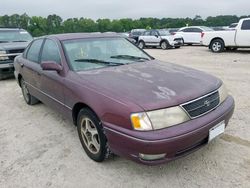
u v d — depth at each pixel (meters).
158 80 3.02
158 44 18.30
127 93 2.70
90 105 2.89
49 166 3.14
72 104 3.33
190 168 2.94
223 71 8.18
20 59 5.30
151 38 18.72
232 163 2.97
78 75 3.33
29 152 3.49
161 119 2.49
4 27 9.67
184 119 2.58
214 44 13.95
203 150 3.25
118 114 2.58
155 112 2.48
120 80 3.06
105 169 3.01
